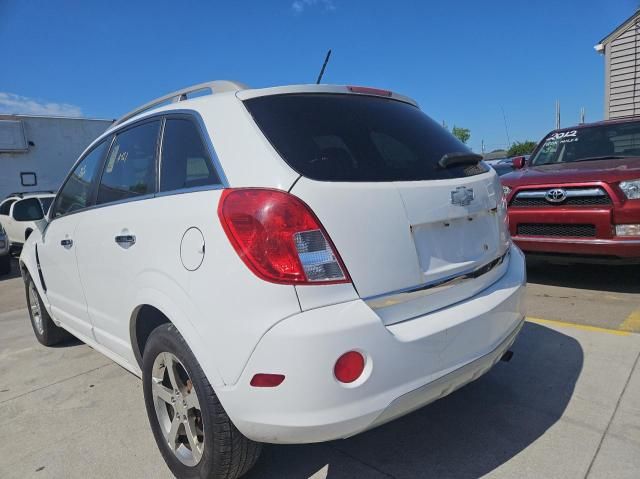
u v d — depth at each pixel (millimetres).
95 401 3357
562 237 4863
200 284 2000
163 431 2461
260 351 1814
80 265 3119
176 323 2117
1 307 6727
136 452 2701
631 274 5586
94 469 2572
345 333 1800
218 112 2236
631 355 3436
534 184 5020
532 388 3096
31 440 2900
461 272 2283
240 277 1864
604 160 5477
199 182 2184
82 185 3365
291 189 1874
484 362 2234
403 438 2652
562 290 5125
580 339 3773
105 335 2992
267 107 2178
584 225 4723
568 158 6055
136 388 3525
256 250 1842
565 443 2512
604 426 2635
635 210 4445
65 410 3254
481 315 2211
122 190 2807
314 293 1818
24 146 18188
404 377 1931
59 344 4582
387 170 2162
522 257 2875
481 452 2488
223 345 1918
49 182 19062
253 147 2027
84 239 3014
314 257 1836
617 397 2912
